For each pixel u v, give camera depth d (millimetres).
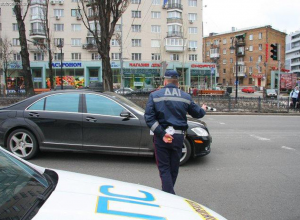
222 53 80188
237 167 5723
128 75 47531
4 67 42188
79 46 48281
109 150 5637
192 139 5633
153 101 3596
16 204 1708
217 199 4125
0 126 5777
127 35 48156
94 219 1626
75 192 1977
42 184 2072
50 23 47562
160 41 49781
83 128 5656
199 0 51281
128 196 2049
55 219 1585
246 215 3625
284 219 3535
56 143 5730
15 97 17328
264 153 6973
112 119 5602
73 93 5902
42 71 46250
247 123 12734
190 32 51406
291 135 9711
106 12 15844
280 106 18250
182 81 48125
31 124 5734
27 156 5812
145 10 49094
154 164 5734
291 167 5789
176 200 2164
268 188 4598
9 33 47156
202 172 5355
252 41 72688
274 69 69250
